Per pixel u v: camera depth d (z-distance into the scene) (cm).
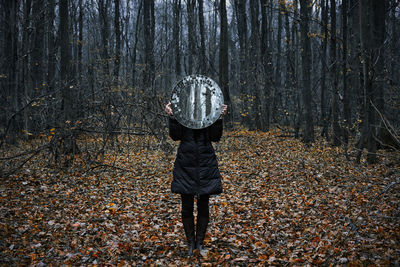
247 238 381
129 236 383
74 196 553
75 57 2011
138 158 921
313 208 496
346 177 696
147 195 580
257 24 1936
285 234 391
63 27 817
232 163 913
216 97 323
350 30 1463
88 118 830
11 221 408
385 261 279
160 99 1002
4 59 1090
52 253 330
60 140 752
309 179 698
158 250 344
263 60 1986
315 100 1758
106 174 729
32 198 523
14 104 999
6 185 582
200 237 333
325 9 1569
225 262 307
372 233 361
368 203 488
